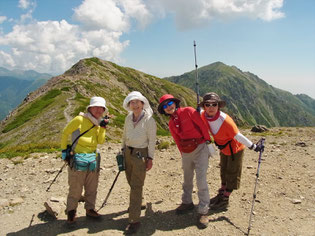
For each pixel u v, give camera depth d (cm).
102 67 10919
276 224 480
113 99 7275
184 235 459
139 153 493
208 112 513
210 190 664
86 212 536
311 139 1409
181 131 511
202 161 504
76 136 502
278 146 1200
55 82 7275
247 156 1005
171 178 786
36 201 639
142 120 492
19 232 493
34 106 5481
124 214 561
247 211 537
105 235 468
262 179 723
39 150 1276
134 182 489
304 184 670
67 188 724
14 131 4378
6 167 956
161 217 535
